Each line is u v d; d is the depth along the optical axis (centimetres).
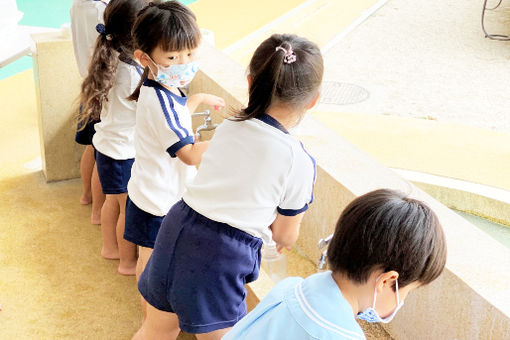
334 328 117
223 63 318
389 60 711
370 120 513
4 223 313
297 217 169
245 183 161
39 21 743
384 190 121
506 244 372
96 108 258
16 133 405
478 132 493
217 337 180
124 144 263
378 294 119
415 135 482
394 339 215
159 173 218
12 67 555
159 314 198
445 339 187
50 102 335
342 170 232
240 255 169
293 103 156
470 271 178
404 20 859
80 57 297
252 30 659
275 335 122
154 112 207
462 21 859
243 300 182
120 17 244
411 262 112
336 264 119
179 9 204
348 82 643
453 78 664
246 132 160
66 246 299
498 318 165
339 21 812
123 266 281
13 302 261
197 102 236
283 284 135
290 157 158
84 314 257
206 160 169
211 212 166
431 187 403
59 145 346
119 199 271
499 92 631
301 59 151
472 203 398
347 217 118
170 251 175
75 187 351
